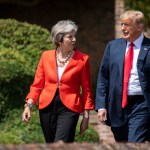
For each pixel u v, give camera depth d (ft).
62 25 37.96
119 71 37.86
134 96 37.52
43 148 26.86
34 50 53.16
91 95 38.73
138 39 37.81
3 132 47.60
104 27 92.89
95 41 92.94
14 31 53.47
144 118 37.29
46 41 53.93
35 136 47.65
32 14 95.04
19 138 46.93
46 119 38.19
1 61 50.03
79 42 93.20
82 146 27.48
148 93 37.40
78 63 38.34
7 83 48.75
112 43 38.70
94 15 93.35
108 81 38.88
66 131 37.50
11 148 26.73
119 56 38.01
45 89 38.50
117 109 37.99
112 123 38.22
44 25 94.94
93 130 50.11
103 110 38.34
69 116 37.83
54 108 38.04
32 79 50.34
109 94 38.40
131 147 28.32
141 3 72.18
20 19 95.04
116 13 73.97
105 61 38.73
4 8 94.94
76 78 38.32
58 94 38.06
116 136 38.78
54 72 38.27
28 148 26.78
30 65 52.19
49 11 94.89
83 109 38.75
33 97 38.73
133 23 37.37
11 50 52.19
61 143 27.61
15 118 48.88
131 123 37.50
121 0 73.51
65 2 94.58
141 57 37.47
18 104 49.42
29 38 53.67
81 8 93.91
